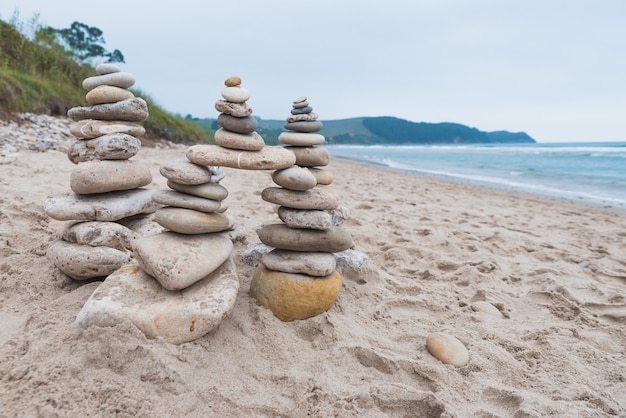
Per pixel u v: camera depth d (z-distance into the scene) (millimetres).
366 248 4523
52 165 6352
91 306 2133
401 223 5699
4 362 1922
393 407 2033
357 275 3443
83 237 2740
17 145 7238
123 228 2875
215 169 3145
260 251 3359
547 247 5035
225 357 2230
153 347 2053
